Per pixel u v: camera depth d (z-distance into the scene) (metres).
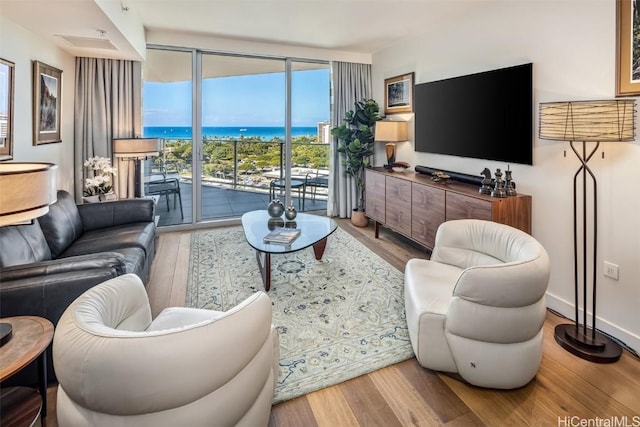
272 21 3.85
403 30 4.11
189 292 2.91
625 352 2.12
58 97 3.53
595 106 1.97
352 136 5.18
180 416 1.10
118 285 1.55
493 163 3.27
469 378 1.79
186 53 4.58
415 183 3.64
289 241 2.95
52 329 1.40
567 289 2.59
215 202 5.08
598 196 2.33
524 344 1.75
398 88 4.73
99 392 1.05
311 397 1.76
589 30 2.35
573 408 1.68
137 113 4.26
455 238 2.43
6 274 1.69
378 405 1.71
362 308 2.65
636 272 2.14
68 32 2.99
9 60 2.64
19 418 1.33
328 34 4.34
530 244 1.96
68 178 3.89
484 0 3.19
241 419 1.27
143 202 3.50
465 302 1.74
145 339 1.09
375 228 4.59
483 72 3.25
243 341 1.23
